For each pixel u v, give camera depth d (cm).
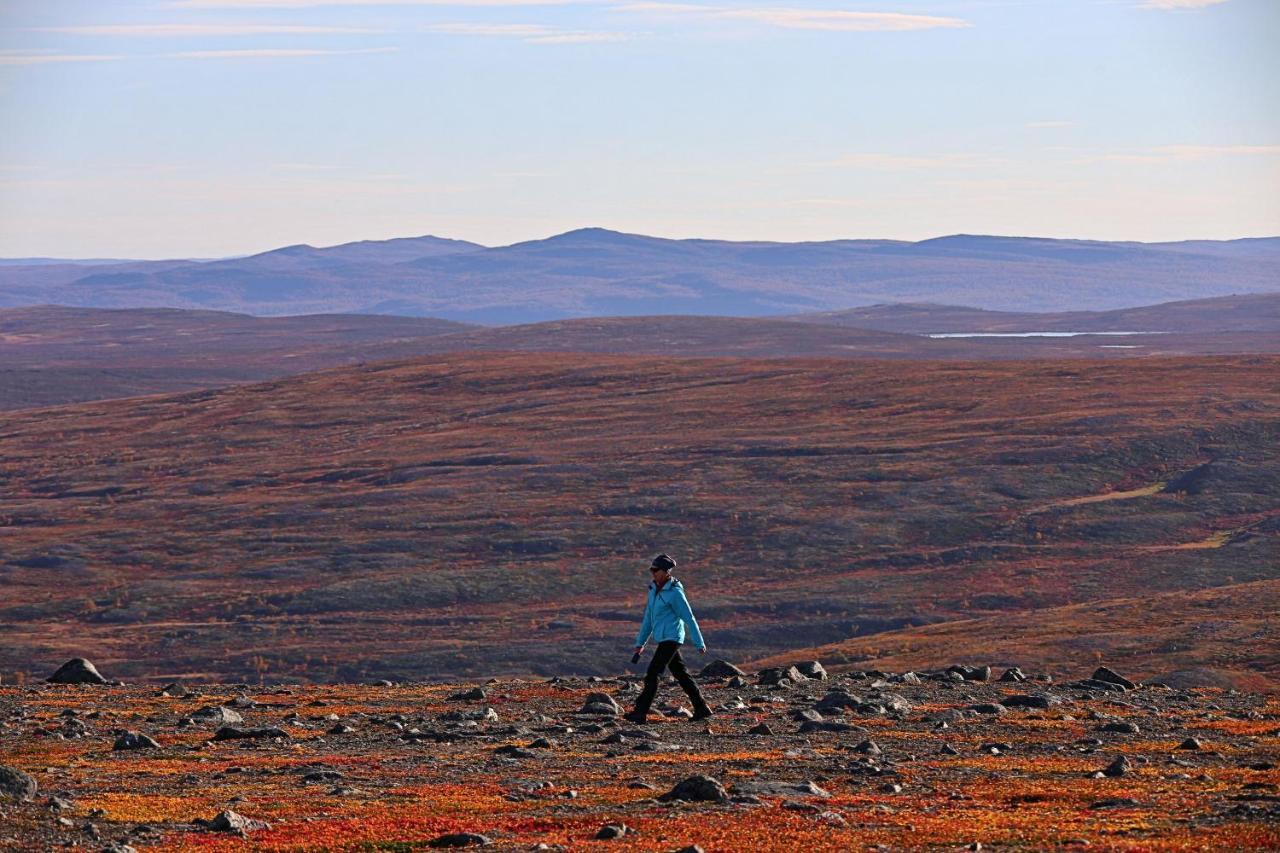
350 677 17875
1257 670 11150
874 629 19025
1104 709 4200
